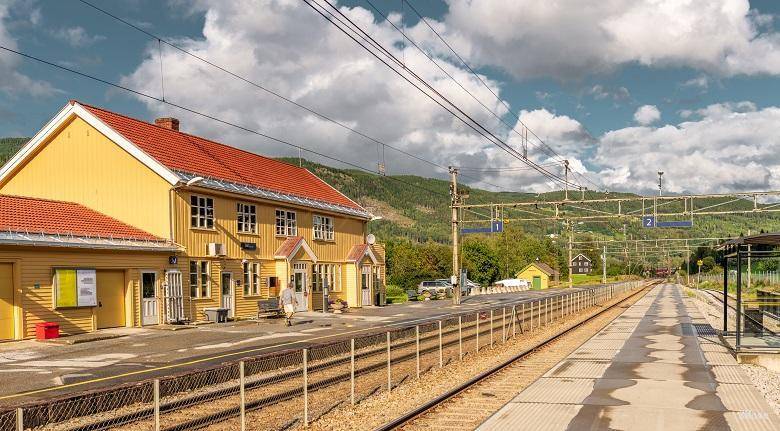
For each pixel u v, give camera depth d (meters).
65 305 23.55
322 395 14.32
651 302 56.81
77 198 30.12
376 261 47.25
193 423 11.48
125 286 26.42
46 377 15.12
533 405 12.92
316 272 39.75
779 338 22.52
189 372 9.49
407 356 20.16
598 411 12.32
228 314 31.75
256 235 34.44
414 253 94.31
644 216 40.97
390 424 11.00
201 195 30.39
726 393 14.03
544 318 34.97
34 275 22.67
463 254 100.94
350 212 44.16
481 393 14.32
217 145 37.44
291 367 16.95
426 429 11.14
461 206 46.28
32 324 22.47
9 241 21.45
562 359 19.83
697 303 54.31
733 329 29.52
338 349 19.55
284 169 43.12
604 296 57.66
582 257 169.75
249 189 33.72
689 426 11.09
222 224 31.81
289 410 12.79
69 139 30.36
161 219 28.47
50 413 11.12
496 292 78.06
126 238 26.50
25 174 31.25
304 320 31.77
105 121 29.67
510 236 126.50
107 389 8.34
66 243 23.47
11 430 10.38
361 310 40.56
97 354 19.14
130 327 26.19
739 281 19.34
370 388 15.15
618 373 16.94
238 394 13.81
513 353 21.73
